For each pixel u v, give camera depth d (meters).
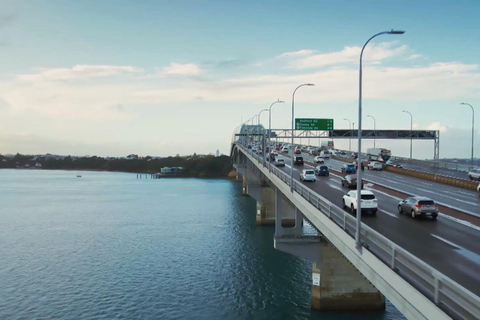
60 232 81.25
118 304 44.41
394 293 18.69
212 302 44.53
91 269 56.72
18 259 61.91
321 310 41.22
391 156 122.00
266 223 87.81
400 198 48.84
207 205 119.75
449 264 21.66
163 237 76.00
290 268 56.16
